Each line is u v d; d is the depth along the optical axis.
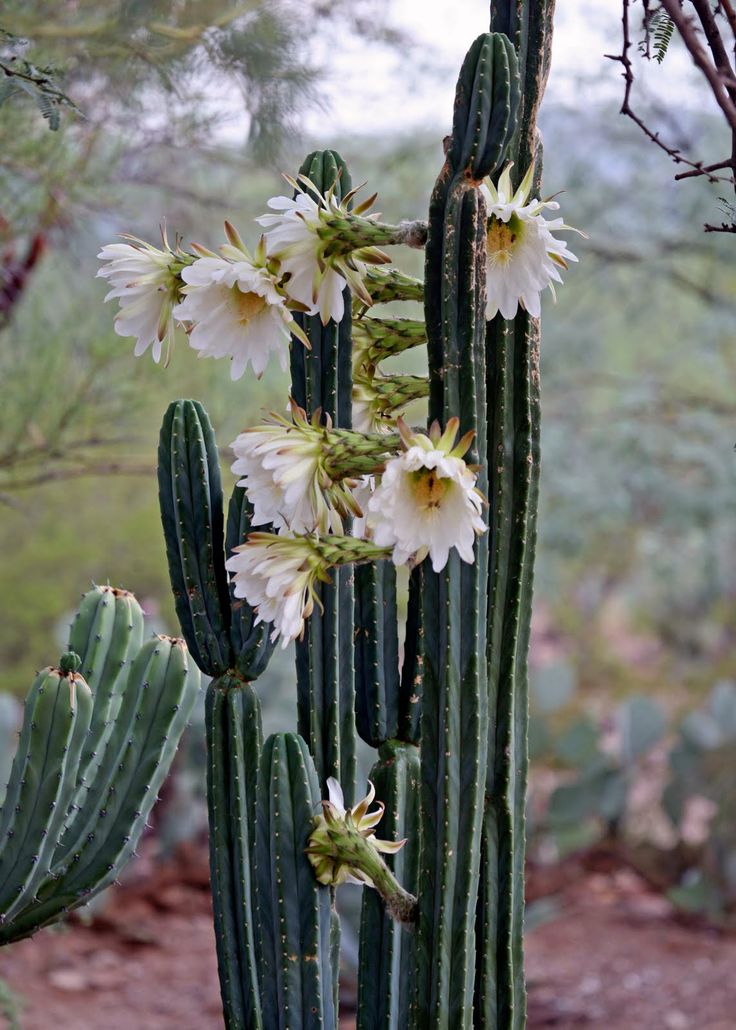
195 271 3.37
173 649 4.10
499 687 3.51
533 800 12.38
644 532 13.64
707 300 10.88
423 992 3.41
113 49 4.75
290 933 3.46
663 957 9.38
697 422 11.12
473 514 3.22
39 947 9.42
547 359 11.80
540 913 9.82
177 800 10.62
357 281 3.42
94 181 5.87
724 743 10.56
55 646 11.32
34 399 6.22
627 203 10.70
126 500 11.08
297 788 3.46
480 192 3.38
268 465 3.30
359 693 3.67
